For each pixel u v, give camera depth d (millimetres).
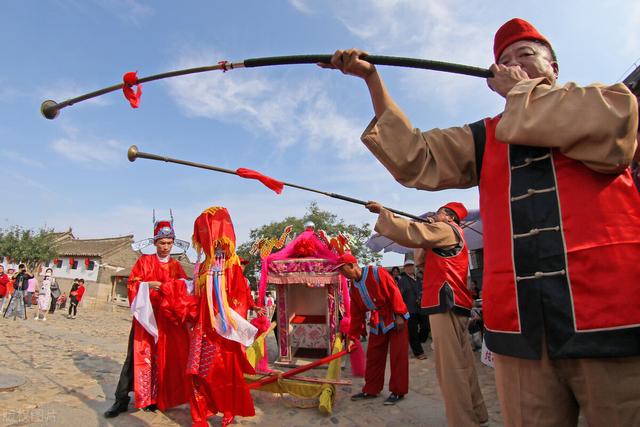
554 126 1185
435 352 3537
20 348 6898
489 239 1397
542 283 1197
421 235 3377
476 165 1521
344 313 6398
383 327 4660
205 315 3781
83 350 7078
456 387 3303
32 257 33625
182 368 4152
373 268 4688
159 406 4004
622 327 1070
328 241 6590
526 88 1302
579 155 1187
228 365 3746
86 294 31422
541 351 1188
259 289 6438
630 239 1141
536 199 1270
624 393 1066
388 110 1530
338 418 4082
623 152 1123
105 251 32562
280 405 4496
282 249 7027
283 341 6539
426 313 3631
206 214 4117
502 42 1612
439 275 3578
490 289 1354
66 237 39781
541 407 1196
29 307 19000
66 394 4367
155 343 4168
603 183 1200
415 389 5188
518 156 1359
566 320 1137
